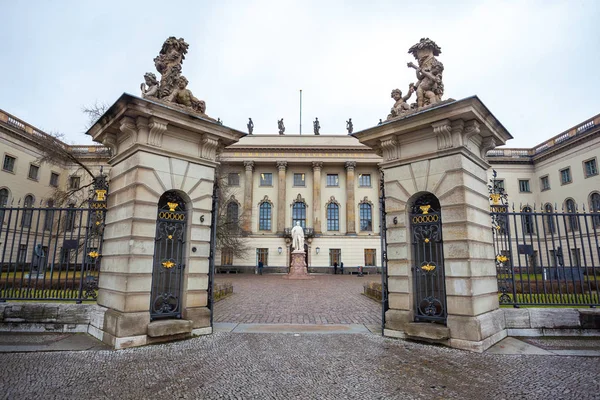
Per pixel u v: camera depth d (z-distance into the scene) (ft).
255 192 190.70
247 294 71.36
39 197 142.20
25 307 31.09
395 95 34.83
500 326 29.86
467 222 28.04
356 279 127.44
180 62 33.94
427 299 30.25
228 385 19.67
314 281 115.03
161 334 27.86
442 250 29.91
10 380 20.01
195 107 33.35
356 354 25.75
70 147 126.82
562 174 151.12
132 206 28.09
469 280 27.32
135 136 29.37
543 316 31.09
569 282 43.11
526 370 22.21
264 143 195.42
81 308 31.19
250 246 168.45
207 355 25.20
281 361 24.04
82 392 18.47
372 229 189.26
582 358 24.66
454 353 25.88
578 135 140.05
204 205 32.63
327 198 191.52
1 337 29.01
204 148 33.04
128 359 23.97
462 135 29.50
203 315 31.50
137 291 27.63
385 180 33.30
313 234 182.09
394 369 22.45
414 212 32.19
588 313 30.91
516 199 165.78
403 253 31.32
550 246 127.13
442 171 29.76
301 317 42.27
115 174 31.96
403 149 32.60
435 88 32.17
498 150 170.19
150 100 28.48
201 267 31.96
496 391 18.90
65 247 32.63
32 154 140.26
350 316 43.04
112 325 27.25
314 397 18.12
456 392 18.76
